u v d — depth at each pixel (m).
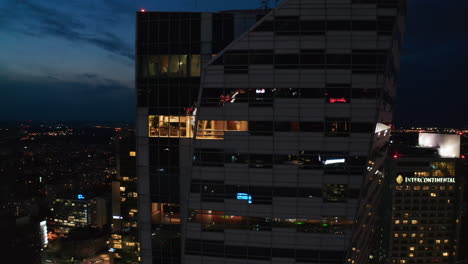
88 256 155.88
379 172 58.28
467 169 128.25
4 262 152.00
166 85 47.31
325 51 43.31
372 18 42.78
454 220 108.25
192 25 46.44
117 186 136.00
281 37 43.69
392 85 56.41
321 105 43.69
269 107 44.38
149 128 48.16
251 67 44.28
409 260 110.00
